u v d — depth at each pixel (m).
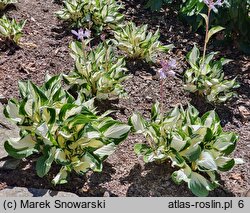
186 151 1.56
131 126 1.63
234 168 1.70
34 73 2.09
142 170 1.65
